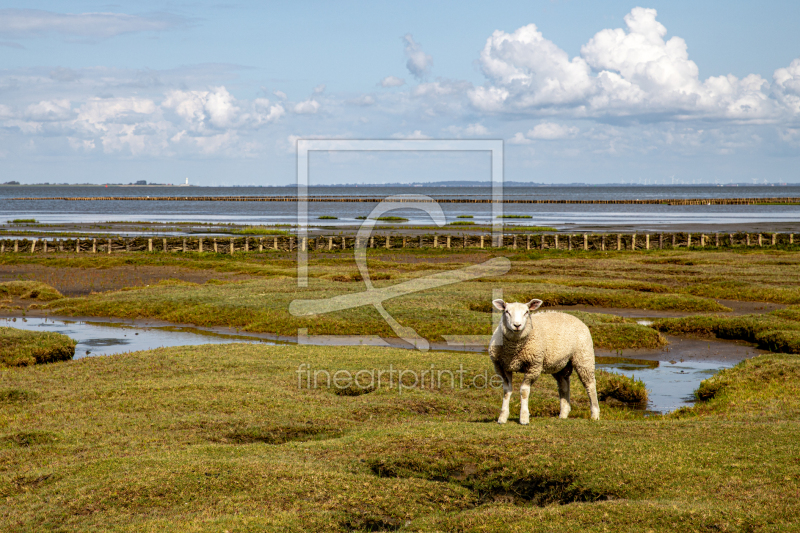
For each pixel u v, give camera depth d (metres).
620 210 143.62
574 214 125.88
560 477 8.34
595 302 28.53
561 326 10.94
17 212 137.50
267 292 29.78
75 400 13.06
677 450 8.81
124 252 53.31
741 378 15.38
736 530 6.57
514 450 9.12
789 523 6.58
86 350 20.33
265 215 124.56
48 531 7.18
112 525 7.25
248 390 13.68
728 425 10.04
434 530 7.16
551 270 39.19
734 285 32.00
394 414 12.37
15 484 8.63
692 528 6.68
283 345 19.16
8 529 7.25
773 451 8.56
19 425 11.33
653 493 7.69
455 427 10.45
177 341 21.81
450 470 8.90
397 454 9.37
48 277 38.97
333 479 8.49
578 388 14.88
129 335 23.03
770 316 23.83
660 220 106.19
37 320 26.23
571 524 6.96
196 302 27.55
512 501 8.08
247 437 10.89
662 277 35.44
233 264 43.59
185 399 12.92
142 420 11.57
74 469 9.01
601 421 10.79
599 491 7.89
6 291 31.80
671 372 17.89
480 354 18.36
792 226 89.12
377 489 8.25
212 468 8.80
